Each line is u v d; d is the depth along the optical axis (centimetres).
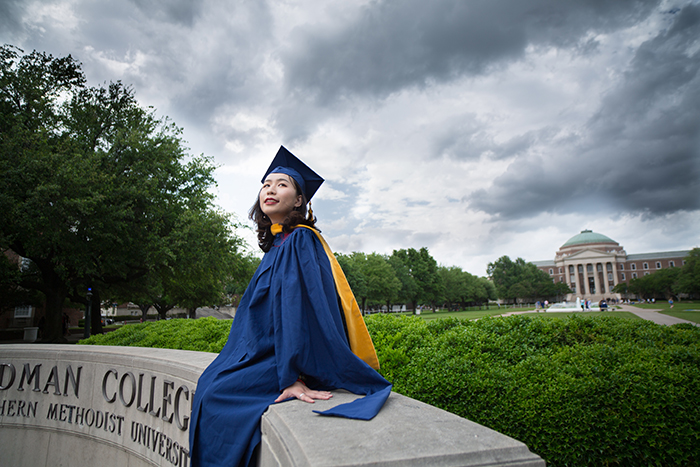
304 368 172
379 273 5809
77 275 1884
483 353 332
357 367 178
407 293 6431
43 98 1803
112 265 1853
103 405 360
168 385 295
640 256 11500
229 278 2997
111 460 344
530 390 277
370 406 146
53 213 1519
